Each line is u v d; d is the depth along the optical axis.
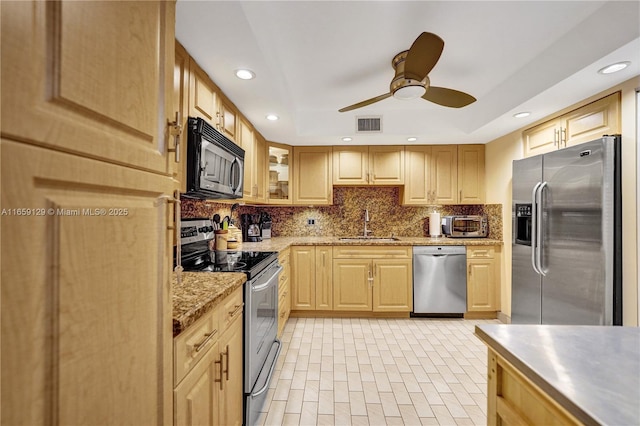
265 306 1.88
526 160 2.45
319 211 3.86
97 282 0.50
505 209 3.08
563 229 2.05
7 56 0.37
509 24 1.67
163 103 0.72
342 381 1.97
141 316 0.62
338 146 3.54
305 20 1.63
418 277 3.20
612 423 0.45
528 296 2.43
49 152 0.42
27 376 0.39
